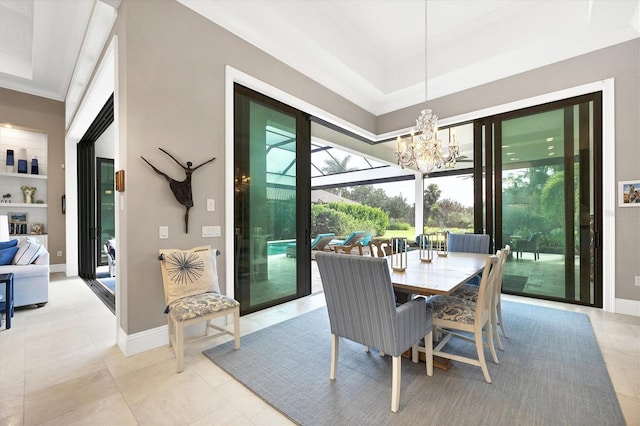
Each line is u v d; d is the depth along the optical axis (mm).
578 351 2355
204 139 2838
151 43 2488
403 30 3941
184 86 2691
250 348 2473
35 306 3617
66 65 4461
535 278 3914
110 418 1622
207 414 1662
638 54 3184
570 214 3664
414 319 1834
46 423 1580
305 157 4195
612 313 3262
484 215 4324
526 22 3510
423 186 8172
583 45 3434
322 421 1587
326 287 1936
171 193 2609
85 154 5566
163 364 2213
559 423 1553
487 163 4262
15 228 5250
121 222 2436
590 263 3533
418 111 4883
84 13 3301
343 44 3906
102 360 2266
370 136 5246
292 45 3543
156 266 2508
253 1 2953
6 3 3322
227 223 3010
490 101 4152
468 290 2607
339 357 2322
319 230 11031
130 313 2355
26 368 2145
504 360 2223
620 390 1835
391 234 9758
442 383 1943
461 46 4012
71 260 5469
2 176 5227
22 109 5234
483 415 1619
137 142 2396
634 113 3188
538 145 3873
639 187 3150
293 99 3787
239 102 3311
